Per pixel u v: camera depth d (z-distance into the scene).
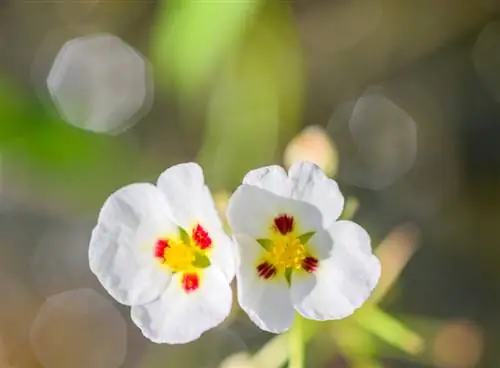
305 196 0.28
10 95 0.39
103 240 0.28
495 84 0.39
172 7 0.35
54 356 0.39
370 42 0.39
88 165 0.39
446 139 0.39
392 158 0.39
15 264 0.40
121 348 0.39
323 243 0.28
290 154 0.33
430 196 0.39
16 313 0.40
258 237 0.28
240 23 0.35
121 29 0.40
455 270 0.38
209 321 0.28
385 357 0.35
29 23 0.40
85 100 0.39
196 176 0.28
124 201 0.28
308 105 0.39
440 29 0.39
